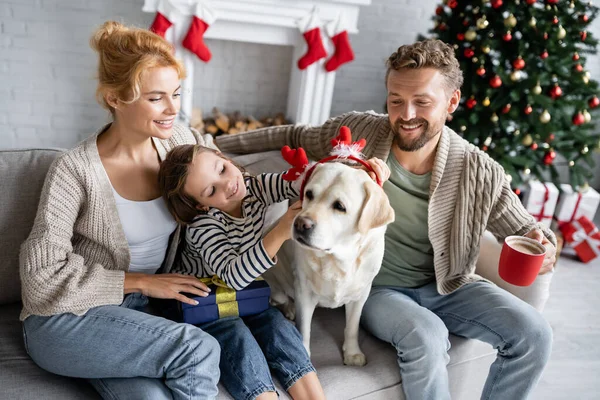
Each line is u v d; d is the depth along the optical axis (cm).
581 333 248
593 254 308
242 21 303
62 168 132
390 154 164
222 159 141
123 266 142
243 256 133
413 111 149
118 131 138
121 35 127
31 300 125
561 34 268
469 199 159
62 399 126
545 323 151
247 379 130
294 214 130
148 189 143
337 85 373
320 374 146
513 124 292
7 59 321
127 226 140
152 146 149
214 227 141
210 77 353
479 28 273
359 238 134
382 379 150
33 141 346
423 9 360
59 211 130
